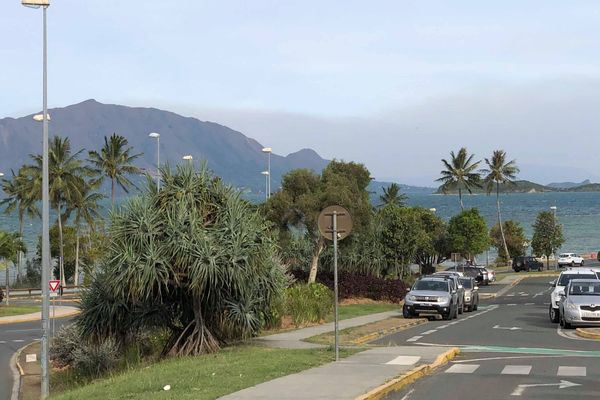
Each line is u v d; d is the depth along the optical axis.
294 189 40.72
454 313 32.72
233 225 19.66
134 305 20.16
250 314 20.28
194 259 18.86
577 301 26.23
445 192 96.44
